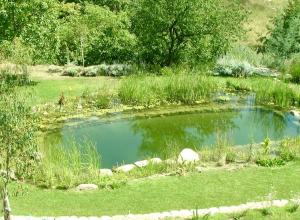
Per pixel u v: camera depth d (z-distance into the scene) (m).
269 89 23.17
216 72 27.45
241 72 27.39
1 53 21.88
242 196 12.16
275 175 13.73
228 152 15.20
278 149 16.09
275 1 47.75
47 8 22.58
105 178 13.49
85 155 15.84
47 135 17.89
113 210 11.33
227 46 28.88
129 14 31.53
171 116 20.89
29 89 21.69
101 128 19.11
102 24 30.44
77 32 30.12
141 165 14.71
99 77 26.33
